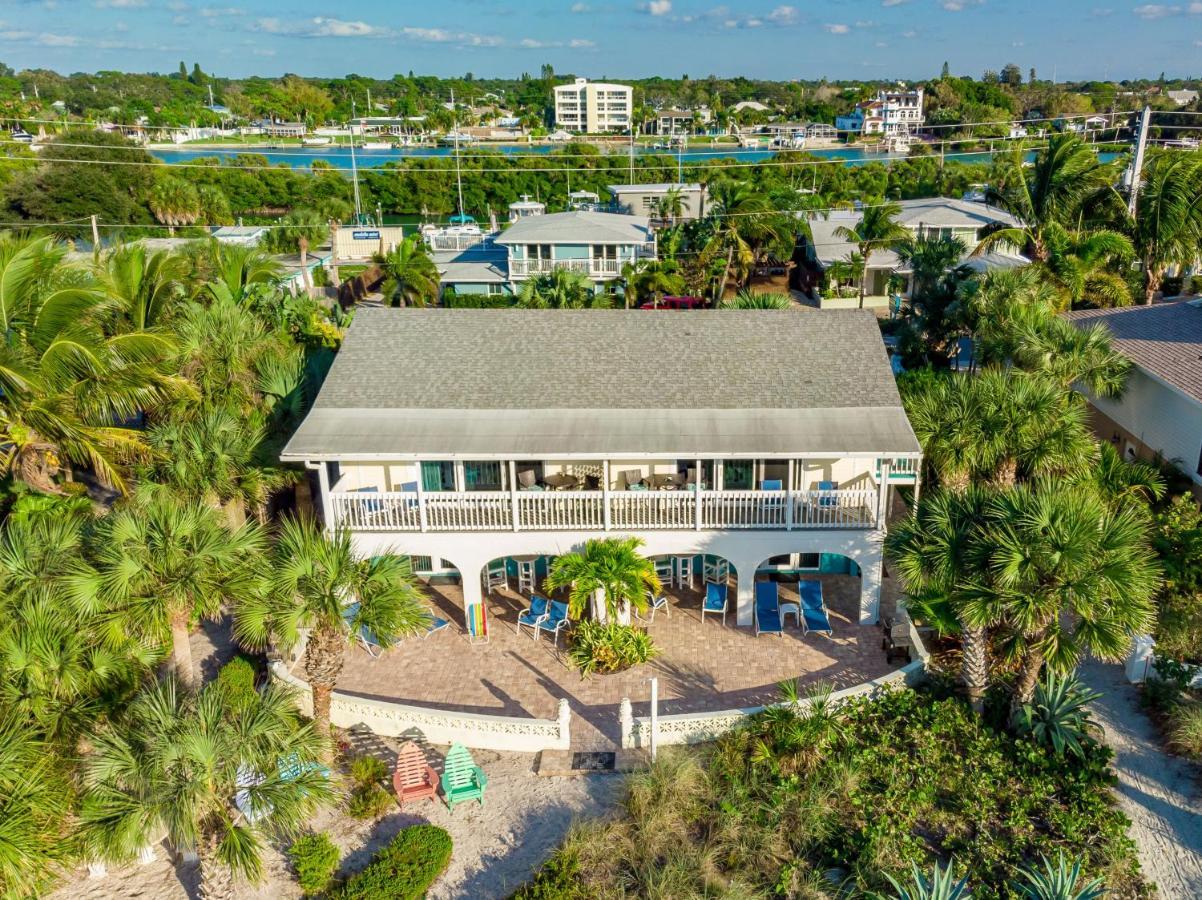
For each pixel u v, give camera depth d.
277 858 16.03
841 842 15.68
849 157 149.62
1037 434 20.73
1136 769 17.16
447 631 22.39
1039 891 14.13
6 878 12.77
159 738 13.23
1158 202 39.50
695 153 165.75
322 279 59.47
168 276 27.83
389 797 17.02
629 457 20.53
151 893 15.48
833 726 17.83
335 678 17.31
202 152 162.50
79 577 15.34
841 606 22.91
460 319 24.83
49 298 21.00
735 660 20.84
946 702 18.41
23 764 13.34
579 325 24.64
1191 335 28.16
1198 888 14.62
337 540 17.38
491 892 15.18
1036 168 43.38
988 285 31.08
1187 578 20.50
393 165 115.19
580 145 145.50
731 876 15.23
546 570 24.34
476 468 23.61
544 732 18.27
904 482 23.05
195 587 15.70
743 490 23.08
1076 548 15.18
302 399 24.56
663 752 17.70
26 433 21.56
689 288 52.28
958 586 16.27
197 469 19.80
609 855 15.62
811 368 23.11
